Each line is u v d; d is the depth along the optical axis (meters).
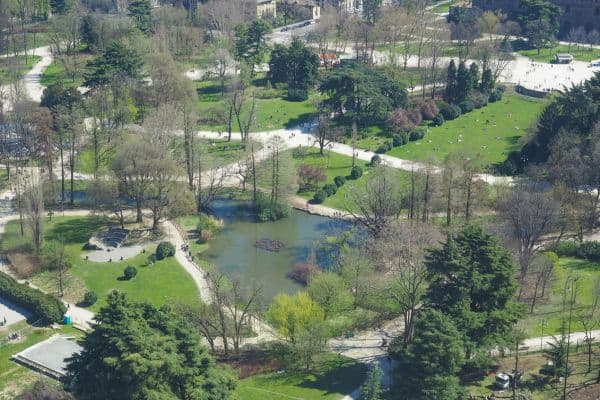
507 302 162.50
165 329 144.75
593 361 165.50
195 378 141.62
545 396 154.38
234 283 186.12
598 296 184.25
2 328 183.12
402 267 180.75
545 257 198.00
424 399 146.50
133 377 134.00
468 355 157.12
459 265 158.50
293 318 171.00
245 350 176.25
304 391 160.25
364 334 182.50
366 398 151.00
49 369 168.25
